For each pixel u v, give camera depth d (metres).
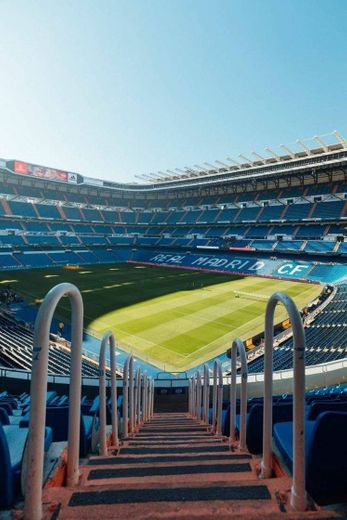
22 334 26.53
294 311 2.72
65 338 27.98
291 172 67.62
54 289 2.61
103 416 4.33
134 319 32.03
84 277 55.47
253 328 29.06
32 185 84.31
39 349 2.38
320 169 64.94
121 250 85.19
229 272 61.56
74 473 3.06
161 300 39.47
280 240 67.62
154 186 93.69
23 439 3.41
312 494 2.76
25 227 76.31
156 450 4.82
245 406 4.42
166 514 2.33
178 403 15.16
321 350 20.52
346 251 55.81
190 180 84.81
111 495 2.68
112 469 3.50
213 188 89.12
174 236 86.25
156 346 25.55
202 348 25.09
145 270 65.06
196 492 2.72
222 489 2.76
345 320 26.19
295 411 2.56
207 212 87.44
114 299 40.00
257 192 82.25
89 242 83.94
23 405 7.73
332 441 2.75
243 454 4.10
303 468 2.50
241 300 39.22
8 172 74.81
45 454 3.55
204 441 5.58
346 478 2.80
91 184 88.19
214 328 29.30
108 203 97.88
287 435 3.59
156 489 2.76
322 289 44.06
